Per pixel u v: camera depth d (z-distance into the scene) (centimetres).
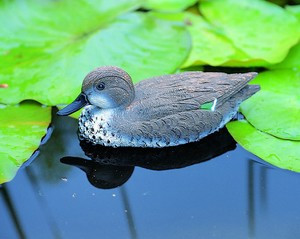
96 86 628
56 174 621
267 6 830
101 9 846
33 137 648
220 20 827
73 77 724
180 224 564
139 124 628
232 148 650
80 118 659
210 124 647
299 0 886
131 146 652
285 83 708
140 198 596
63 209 582
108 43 773
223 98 646
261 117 663
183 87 643
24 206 585
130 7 852
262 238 543
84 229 561
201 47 780
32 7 840
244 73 716
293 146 625
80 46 768
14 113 686
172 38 789
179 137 643
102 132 642
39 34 801
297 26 795
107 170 630
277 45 764
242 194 595
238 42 781
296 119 650
